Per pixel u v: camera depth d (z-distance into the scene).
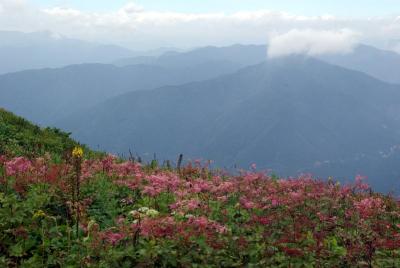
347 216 13.98
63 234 10.91
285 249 10.11
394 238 12.49
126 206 13.65
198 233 10.17
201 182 15.16
